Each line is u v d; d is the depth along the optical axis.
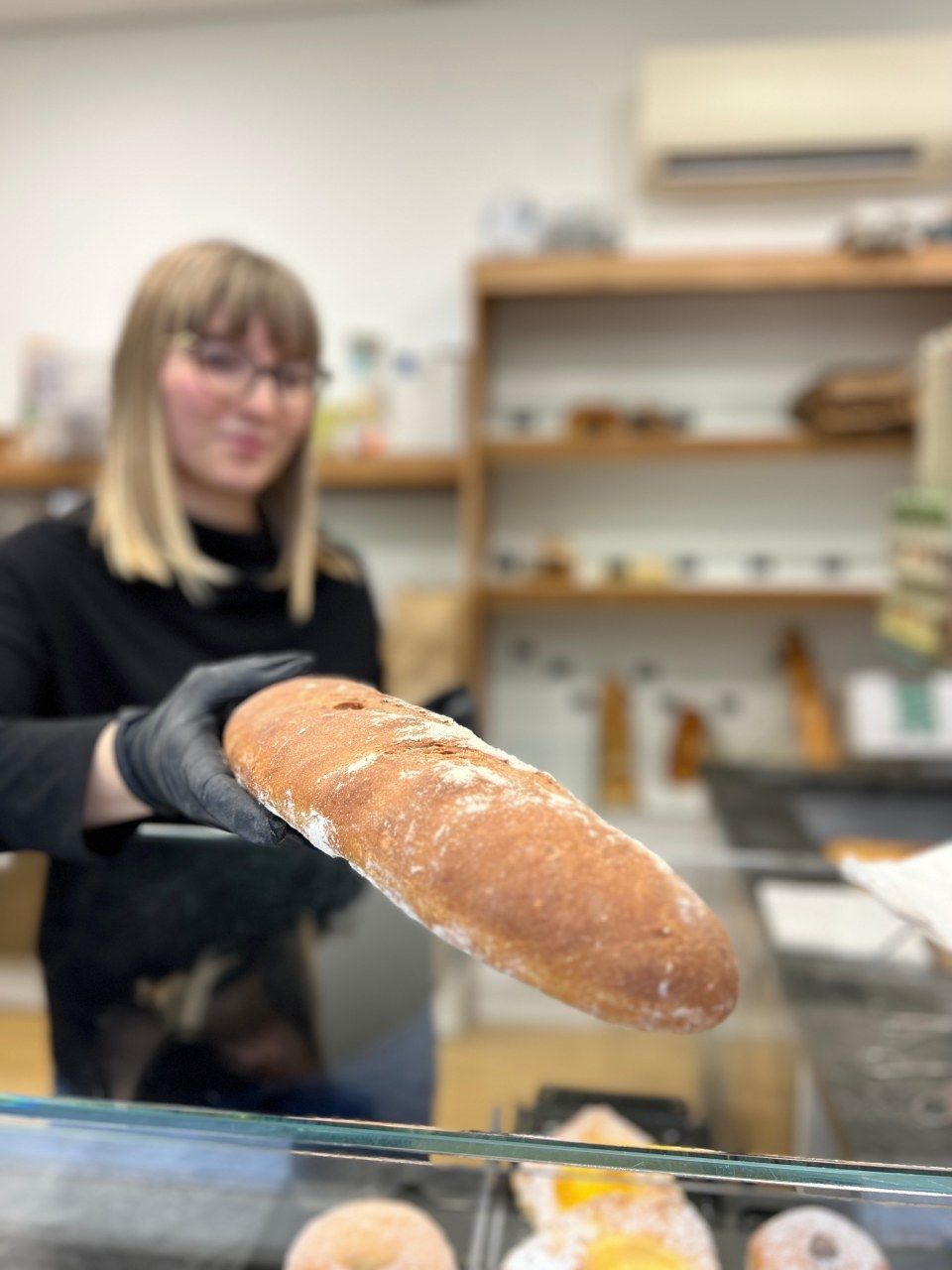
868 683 1.78
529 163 2.53
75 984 0.43
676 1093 0.46
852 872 0.42
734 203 2.48
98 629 0.78
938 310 2.49
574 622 2.68
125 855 0.45
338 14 2.54
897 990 0.56
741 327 2.55
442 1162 0.33
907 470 2.54
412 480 2.35
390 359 2.60
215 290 0.79
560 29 2.48
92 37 2.59
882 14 2.36
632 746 2.02
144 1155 0.41
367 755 0.31
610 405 2.43
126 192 2.63
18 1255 0.40
